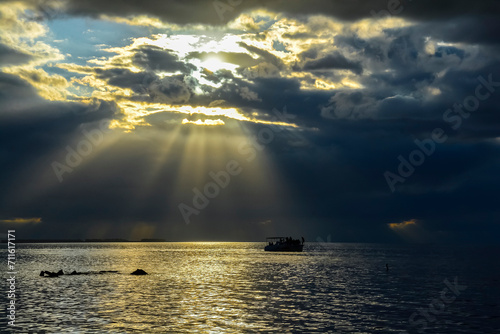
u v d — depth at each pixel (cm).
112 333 3712
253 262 15138
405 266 13775
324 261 16538
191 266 12712
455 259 19212
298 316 4550
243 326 4025
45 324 4047
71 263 14300
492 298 6078
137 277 8794
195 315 4525
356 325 4141
